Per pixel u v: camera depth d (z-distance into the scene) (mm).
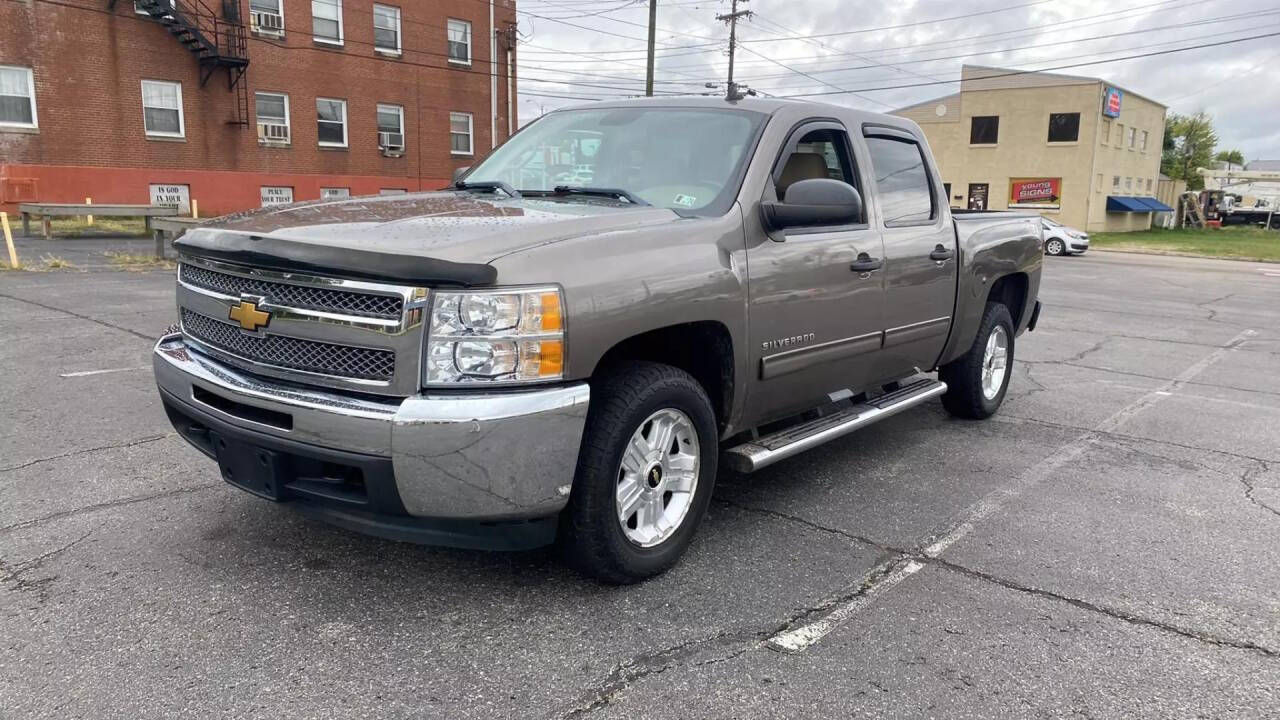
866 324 4406
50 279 11891
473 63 31078
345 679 2686
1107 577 3643
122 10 23094
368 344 2812
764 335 3732
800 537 3963
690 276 3311
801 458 5219
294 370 2986
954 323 5328
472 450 2736
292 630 2965
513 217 3264
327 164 27750
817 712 2604
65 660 2732
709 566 3609
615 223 3289
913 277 4734
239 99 25484
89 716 2455
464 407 2723
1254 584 3617
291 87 26562
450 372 2760
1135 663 2955
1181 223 61875
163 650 2811
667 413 3361
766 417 4047
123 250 16734
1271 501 4656
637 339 3391
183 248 3373
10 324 8398
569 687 2688
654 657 2879
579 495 3086
